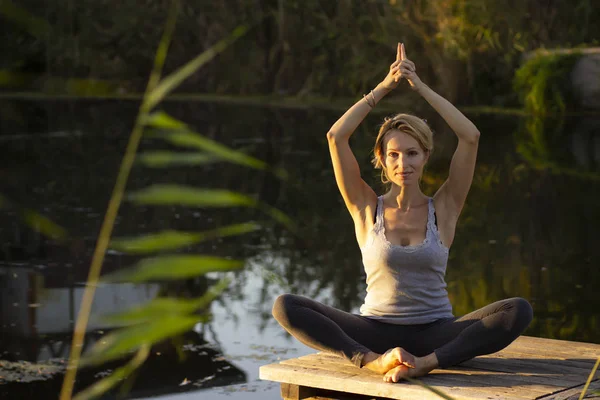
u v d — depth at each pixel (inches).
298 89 962.1
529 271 264.2
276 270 274.7
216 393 170.4
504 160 491.2
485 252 290.0
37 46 808.9
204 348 198.7
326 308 139.9
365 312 139.9
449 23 782.5
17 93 893.2
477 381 129.1
